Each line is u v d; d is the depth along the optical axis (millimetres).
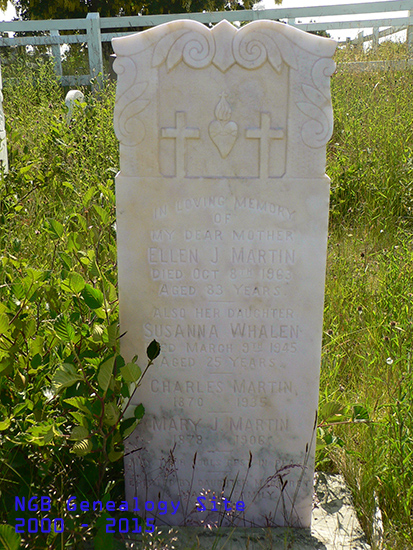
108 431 1669
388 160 4020
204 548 1666
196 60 1550
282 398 1725
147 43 1547
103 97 5660
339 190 3844
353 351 2361
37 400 1695
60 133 4105
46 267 2424
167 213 1626
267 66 1553
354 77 5934
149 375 1716
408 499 1721
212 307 1675
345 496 1840
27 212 3182
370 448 1861
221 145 1589
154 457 1765
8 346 1740
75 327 1886
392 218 3564
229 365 1707
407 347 2229
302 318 1678
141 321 1688
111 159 3816
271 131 1579
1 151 3758
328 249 3232
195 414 1736
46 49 8398
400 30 7910
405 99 5020
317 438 1829
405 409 1876
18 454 1688
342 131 4547
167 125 1581
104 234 2266
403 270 2637
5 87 6898
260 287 1662
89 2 12391
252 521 1788
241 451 1758
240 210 1620
